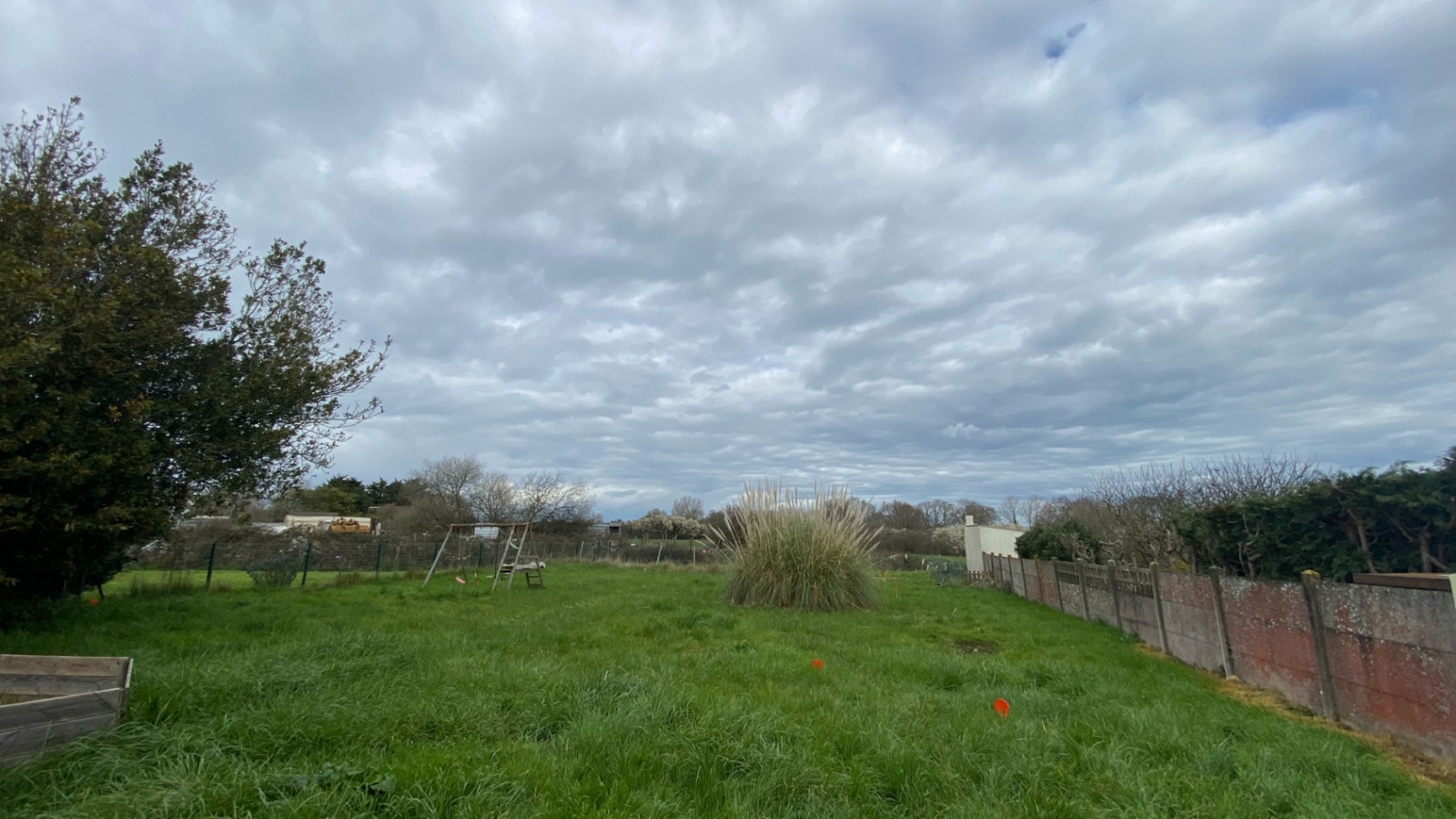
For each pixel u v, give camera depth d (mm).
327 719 4215
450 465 45094
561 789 3465
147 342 8555
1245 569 8812
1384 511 6664
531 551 27844
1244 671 7074
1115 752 4191
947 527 40500
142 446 8109
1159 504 14289
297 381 10148
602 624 9797
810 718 4898
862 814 3434
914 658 7371
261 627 9281
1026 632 10492
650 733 4211
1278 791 3662
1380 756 4680
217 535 23719
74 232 7574
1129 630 10398
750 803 3398
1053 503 29922
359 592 15164
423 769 3512
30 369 7352
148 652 6668
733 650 7875
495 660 6609
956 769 3957
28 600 9359
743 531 14344
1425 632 4723
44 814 2932
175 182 9805
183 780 3219
